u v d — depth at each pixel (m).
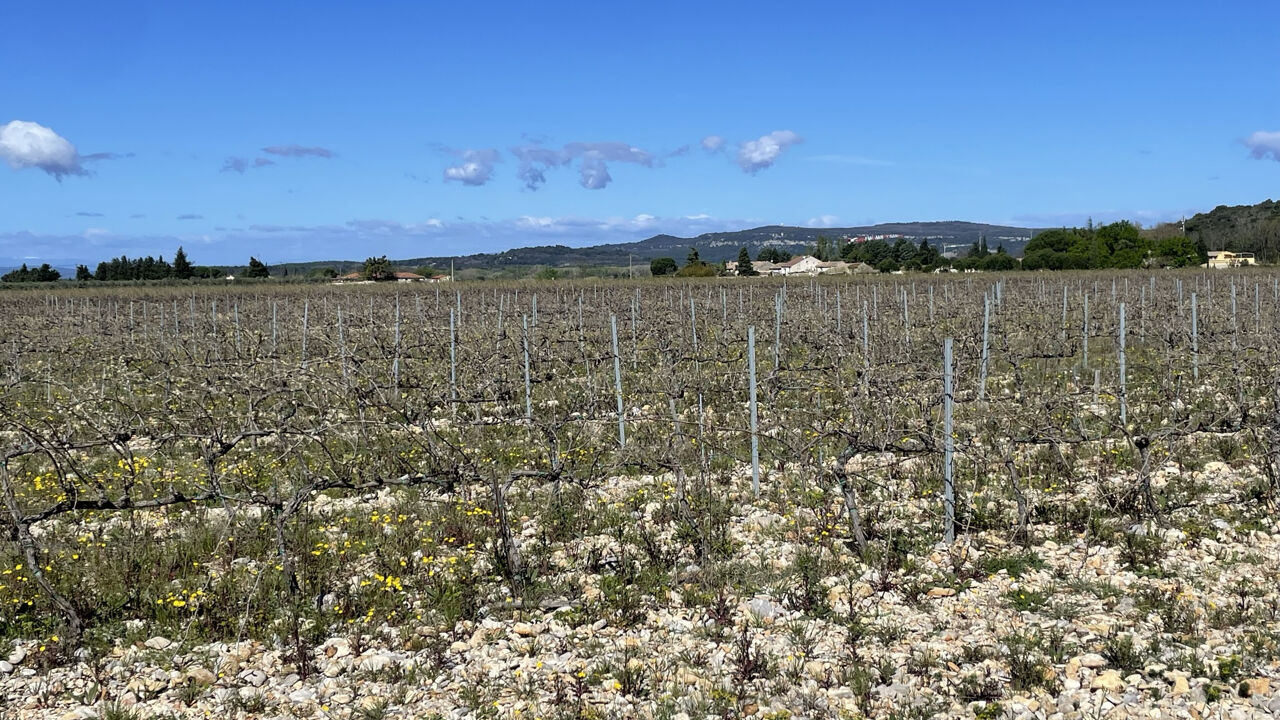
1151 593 6.62
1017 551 7.59
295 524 8.16
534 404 14.18
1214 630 6.07
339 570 7.27
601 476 9.69
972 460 9.45
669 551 7.68
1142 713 5.12
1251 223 110.75
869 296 36.28
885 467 9.80
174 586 6.95
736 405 13.49
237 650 6.03
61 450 7.00
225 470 9.82
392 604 6.71
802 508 8.76
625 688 5.56
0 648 6.04
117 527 8.27
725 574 7.14
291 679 5.73
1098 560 7.29
